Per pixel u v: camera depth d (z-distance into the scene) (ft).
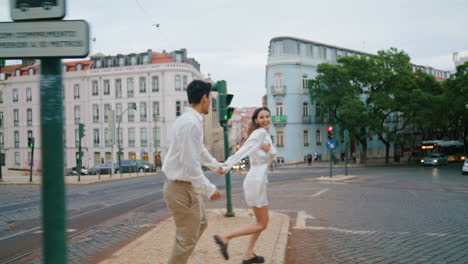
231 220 23.90
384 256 16.94
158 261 14.90
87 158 172.86
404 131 206.49
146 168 127.03
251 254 14.39
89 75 173.58
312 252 17.67
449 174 85.81
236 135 338.75
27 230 25.00
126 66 169.37
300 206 34.32
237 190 52.75
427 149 140.46
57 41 6.70
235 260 14.83
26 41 6.70
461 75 131.13
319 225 24.57
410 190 49.98
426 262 15.98
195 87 10.77
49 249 6.43
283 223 23.00
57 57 6.70
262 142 14.12
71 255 18.22
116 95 170.09
